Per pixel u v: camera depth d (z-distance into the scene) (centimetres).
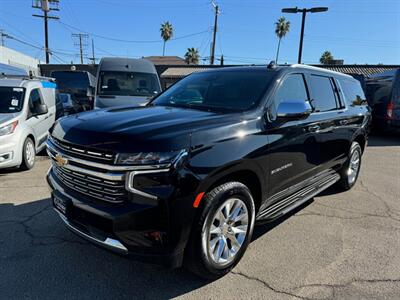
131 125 281
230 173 294
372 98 1388
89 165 268
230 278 309
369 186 620
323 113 453
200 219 273
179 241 263
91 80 1789
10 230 393
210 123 294
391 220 456
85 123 297
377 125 1353
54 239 373
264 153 326
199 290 291
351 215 470
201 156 269
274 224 432
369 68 2738
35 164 740
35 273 309
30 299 274
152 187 252
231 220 306
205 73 452
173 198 253
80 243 365
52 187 322
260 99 350
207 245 283
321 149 450
